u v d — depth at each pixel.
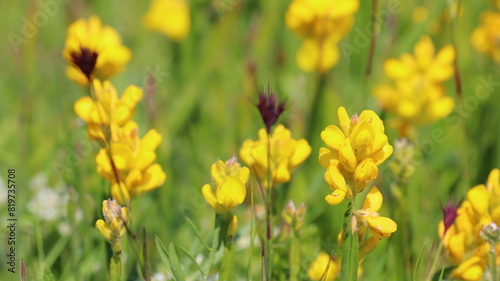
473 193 0.89
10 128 1.19
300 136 1.08
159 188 1.03
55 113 1.19
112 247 0.87
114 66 1.00
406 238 0.95
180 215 1.04
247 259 0.98
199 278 0.92
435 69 1.14
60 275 0.97
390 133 1.08
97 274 0.96
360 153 0.85
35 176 1.07
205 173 1.12
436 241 1.00
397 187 0.95
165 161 1.04
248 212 1.01
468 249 0.90
